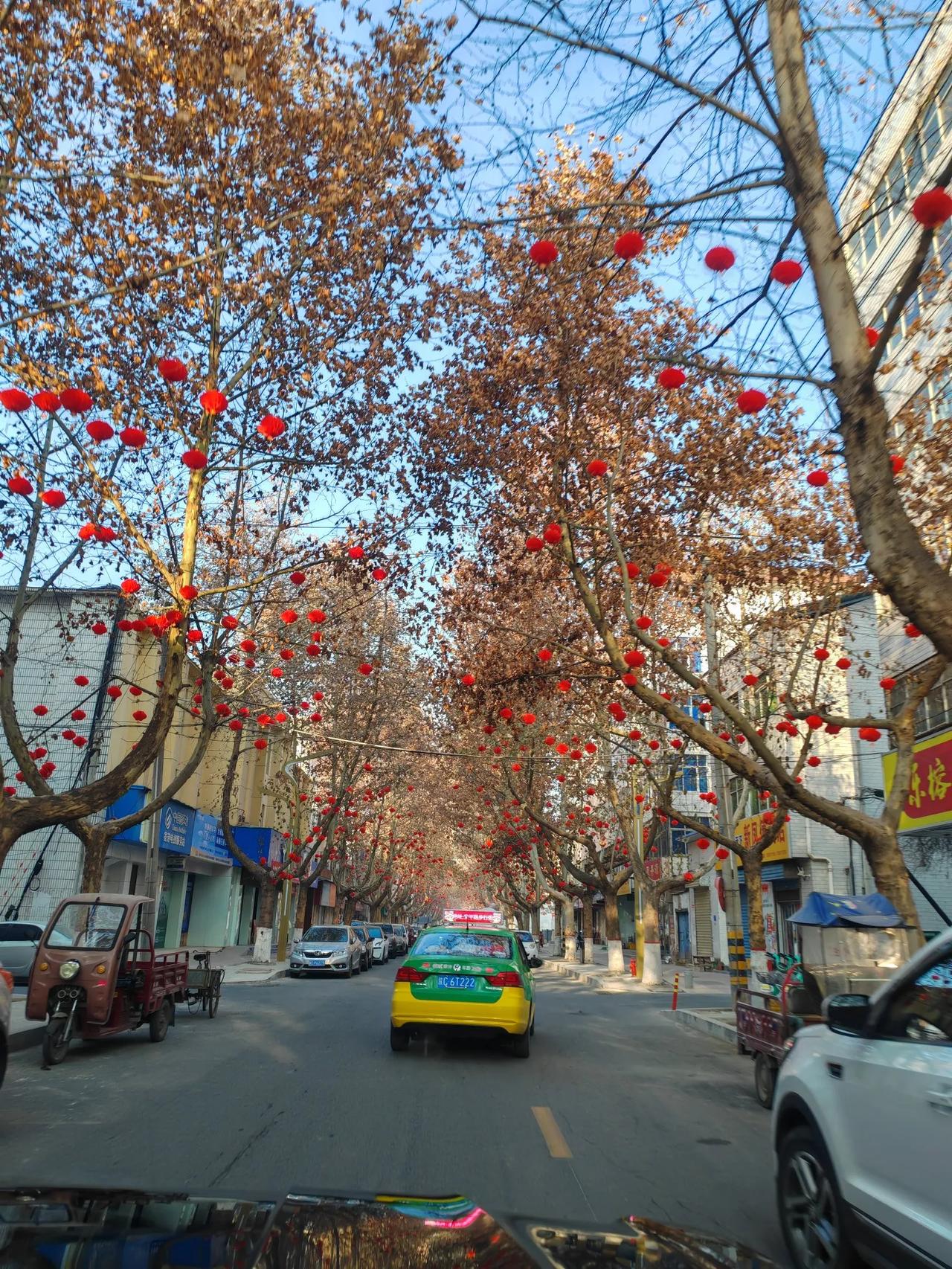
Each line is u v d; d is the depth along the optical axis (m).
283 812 42.69
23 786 21.34
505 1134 7.26
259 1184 5.66
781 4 6.71
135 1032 13.16
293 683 26.33
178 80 9.12
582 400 12.45
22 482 9.42
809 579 14.01
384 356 12.25
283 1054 11.19
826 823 10.97
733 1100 9.51
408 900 76.25
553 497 12.69
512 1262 1.94
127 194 9.92
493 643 16.36
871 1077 3.91
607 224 7.55
